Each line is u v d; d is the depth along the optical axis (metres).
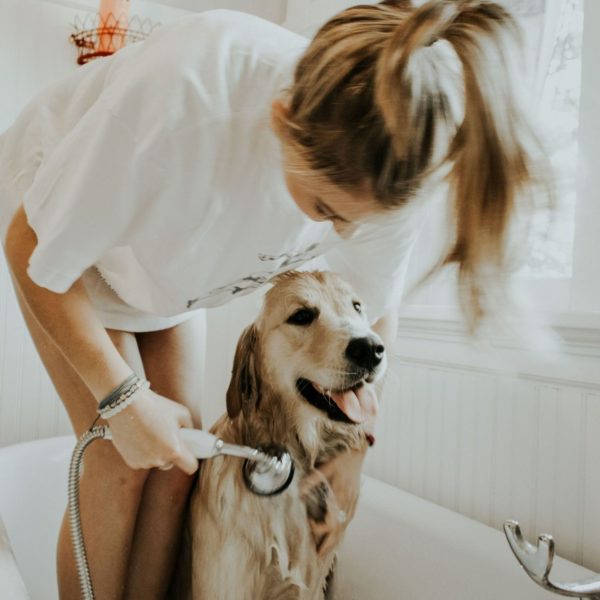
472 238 0.60
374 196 0.58
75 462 0.82
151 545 0.97
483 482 1.21
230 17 0.71
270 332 0.88
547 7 1.07
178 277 0.79
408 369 1.38
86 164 0.66
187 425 0.86
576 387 1.06
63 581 0.97
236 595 0.86
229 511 0.87
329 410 0.85
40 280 0.71
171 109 0.64
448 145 0.56
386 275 0.93
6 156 1.03
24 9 1.79
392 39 0.52
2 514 1.33
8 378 1.77
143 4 1.96
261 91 0.66
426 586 1.03
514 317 0.68
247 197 0.70
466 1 0.53
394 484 1.41
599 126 1.10
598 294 1.11
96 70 0.94
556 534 1.08
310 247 0.81
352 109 0.55
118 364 0.77
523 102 0.56
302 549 0.88
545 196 0.59
